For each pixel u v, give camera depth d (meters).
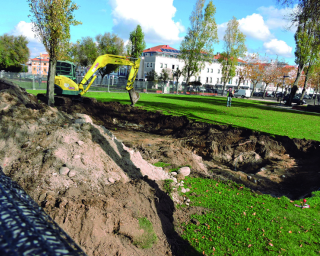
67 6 12.30
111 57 15.91
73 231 3.16
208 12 45.56
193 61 49.38
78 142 4.82
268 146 10.03
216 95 50.53
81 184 4.08
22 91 10.01
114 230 3.42
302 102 36.56
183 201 5.12
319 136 10.93
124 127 13.82
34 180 3.88
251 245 3.81
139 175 5.28
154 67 65.75
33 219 0.77
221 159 9.72
